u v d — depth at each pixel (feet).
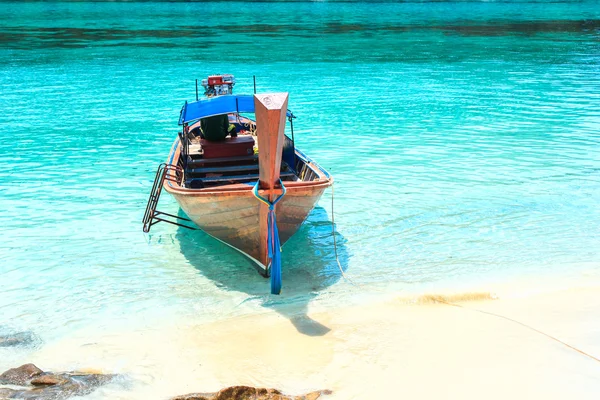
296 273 26.55
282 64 94.38
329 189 36.96
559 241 29.19
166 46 116.57
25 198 35.45
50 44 117.91
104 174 40.19
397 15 204.85
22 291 24.90
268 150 22.61
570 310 22.58
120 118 57.16
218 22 173.58
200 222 27.76
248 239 26.30
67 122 55.26
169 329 22.03
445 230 30.81
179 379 18.83
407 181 38.34
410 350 20.16
